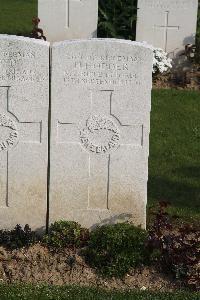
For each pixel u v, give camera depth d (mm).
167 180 3389
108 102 2650
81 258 2590
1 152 2697
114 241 2576
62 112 2652
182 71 5008
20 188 2730
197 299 2371
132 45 2592
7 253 2605
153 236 2572
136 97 2645
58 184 2729
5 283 2469
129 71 2619
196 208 3104
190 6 4949
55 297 2344
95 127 2672
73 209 2758
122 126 2676
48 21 5051
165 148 3799
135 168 2719
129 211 2766
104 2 5180
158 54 4895
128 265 2545
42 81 2621
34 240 2658
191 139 3939
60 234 2656
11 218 2762
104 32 5219
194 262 2514
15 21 7109
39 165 2707
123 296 2373
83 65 2609
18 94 2631
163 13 4961
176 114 4293
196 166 3572
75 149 2695
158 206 3070
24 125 2666
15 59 2596
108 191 2742
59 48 2588
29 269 2543
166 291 2453
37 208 2752
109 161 2713
